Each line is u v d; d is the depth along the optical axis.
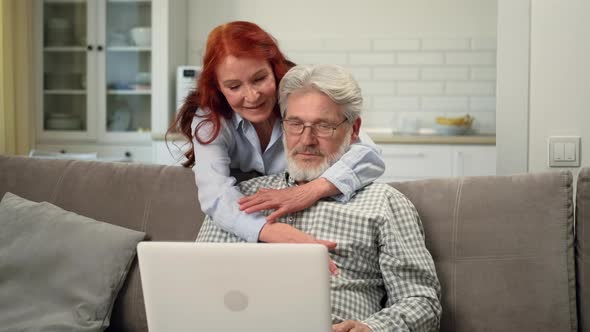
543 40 2.56
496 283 1.89
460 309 1.90
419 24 5.18
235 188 1.98
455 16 5.15
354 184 1.90
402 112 5.20
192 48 5.41
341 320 1.78
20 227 2.20
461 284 1.92
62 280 2.10
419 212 2.01
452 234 1.95
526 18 2.56
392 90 5.20
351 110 1.90
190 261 1.45
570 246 1.87
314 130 1.89
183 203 2.20
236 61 1.93
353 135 2.00
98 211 2.26
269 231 1.83
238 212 1.89
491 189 1.97
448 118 4.87
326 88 1.86
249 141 2.13
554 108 2.56
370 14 5.22
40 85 5.19
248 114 1.98
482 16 5.13
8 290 2.12
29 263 2.13
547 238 1.87
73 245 2.13
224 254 1.43
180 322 1.48
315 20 5.28
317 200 1.90
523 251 1.88
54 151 5.22
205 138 2.07
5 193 2.36
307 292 1.41
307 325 1.42
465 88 5.14
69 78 5.22
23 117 4.64
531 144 2.58
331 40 5.26
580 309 1.85
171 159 4.82
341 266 1.85
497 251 1.91
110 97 5.20
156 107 5.02
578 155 2.54
